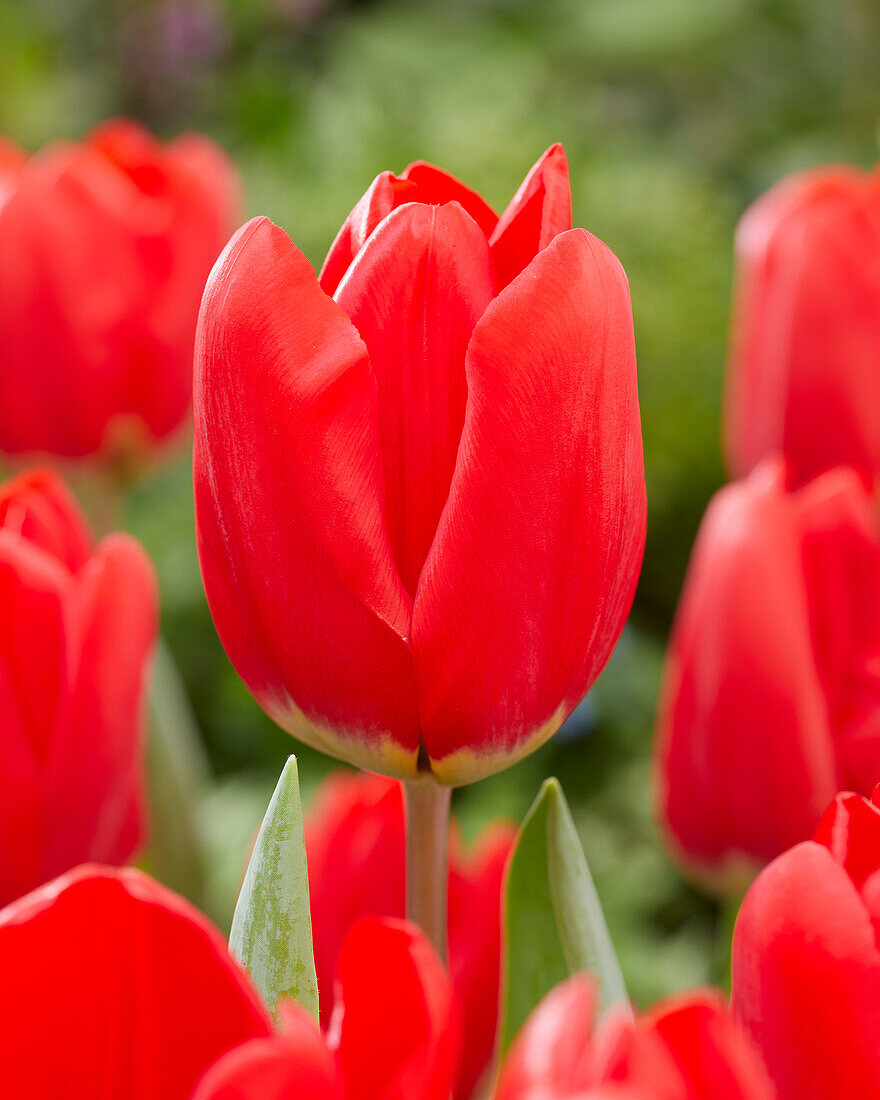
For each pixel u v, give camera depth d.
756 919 0.47
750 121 2.99
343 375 0.49
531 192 0.50
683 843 0.62
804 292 0.82
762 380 0.86
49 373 0.81
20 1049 0.44
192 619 1.95
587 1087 0.42
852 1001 0.46
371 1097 0.44
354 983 0.44
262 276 0.49
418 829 0.51
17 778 0.55
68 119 2.80
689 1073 0.42
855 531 0.60
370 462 0.49
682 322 2.17
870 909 0.47
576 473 0.49
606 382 0.49
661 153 2.82
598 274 0.49
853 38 2.96
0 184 0.83
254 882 0.49
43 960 0.44
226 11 2.96
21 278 0.80
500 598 0.49
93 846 0.57
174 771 0.66
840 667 0.61
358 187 2.24
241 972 0.44
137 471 0.86
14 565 0.55
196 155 0.87
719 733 0.61
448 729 0.50
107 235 0.81
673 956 1.48
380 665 0.49
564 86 3.02
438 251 0.49
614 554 0.49
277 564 0.49
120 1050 0.44
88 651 0.55
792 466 0.85
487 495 0.49
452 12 3.09
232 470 0.49
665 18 2.97
